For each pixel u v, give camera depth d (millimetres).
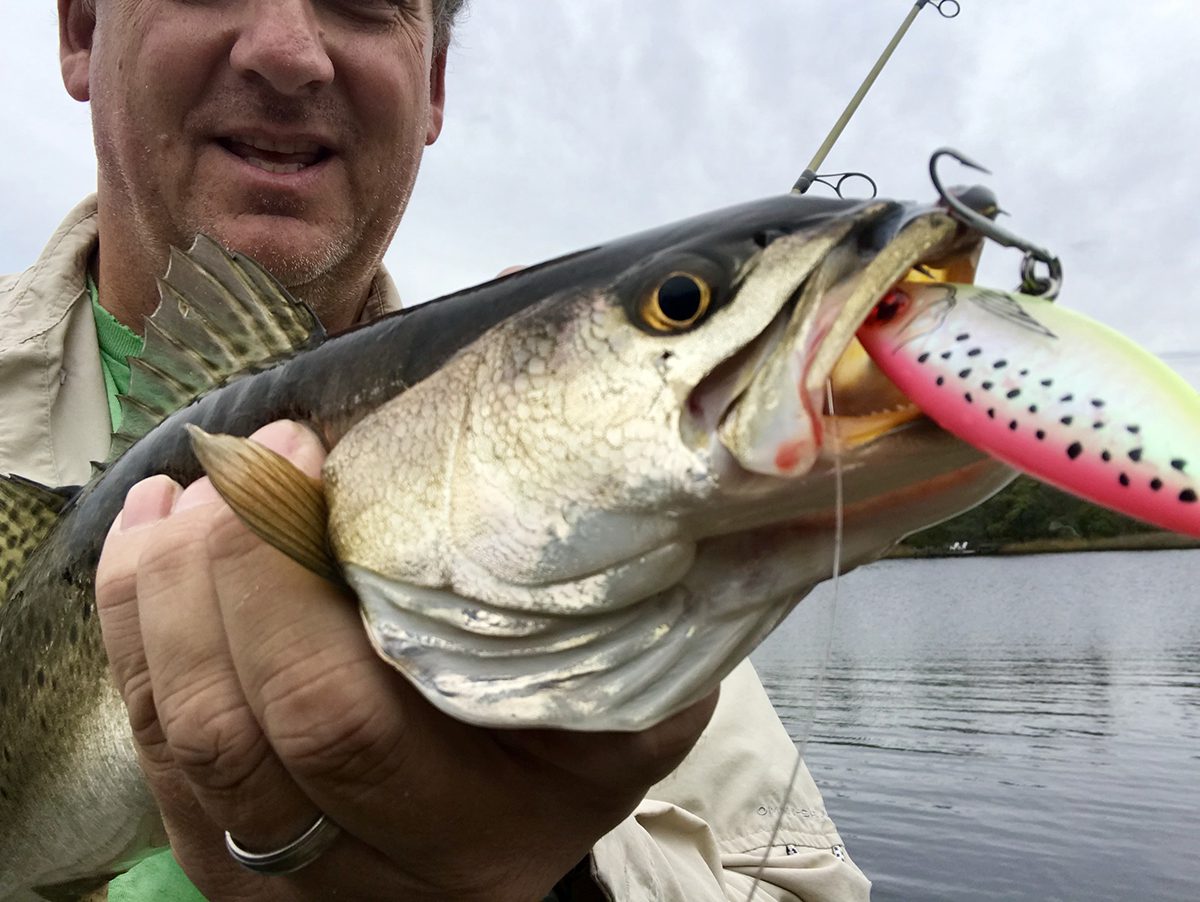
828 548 212
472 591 219
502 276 244
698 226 220
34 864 365
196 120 425
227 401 295
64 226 473
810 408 197
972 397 184
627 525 211
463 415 228
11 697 355
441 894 250
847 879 414
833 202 216
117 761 326
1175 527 163
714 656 218
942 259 207
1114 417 171
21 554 365
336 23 438
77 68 485
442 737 228
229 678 232
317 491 240
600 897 309
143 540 251
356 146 450
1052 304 190
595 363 216
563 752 235
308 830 240
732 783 431
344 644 225
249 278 312
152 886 374
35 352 432
